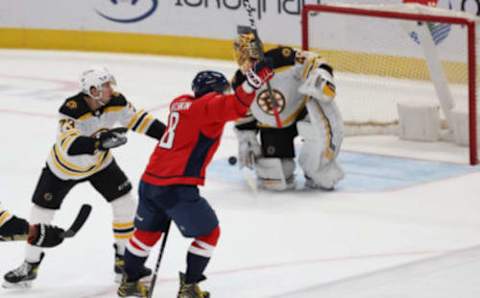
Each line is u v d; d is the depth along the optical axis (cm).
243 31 1822
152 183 1371
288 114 2033
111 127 1502
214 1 3709
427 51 2486
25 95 3269
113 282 1543
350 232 1780
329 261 1609
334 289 1448
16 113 3005
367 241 1723
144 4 3884
